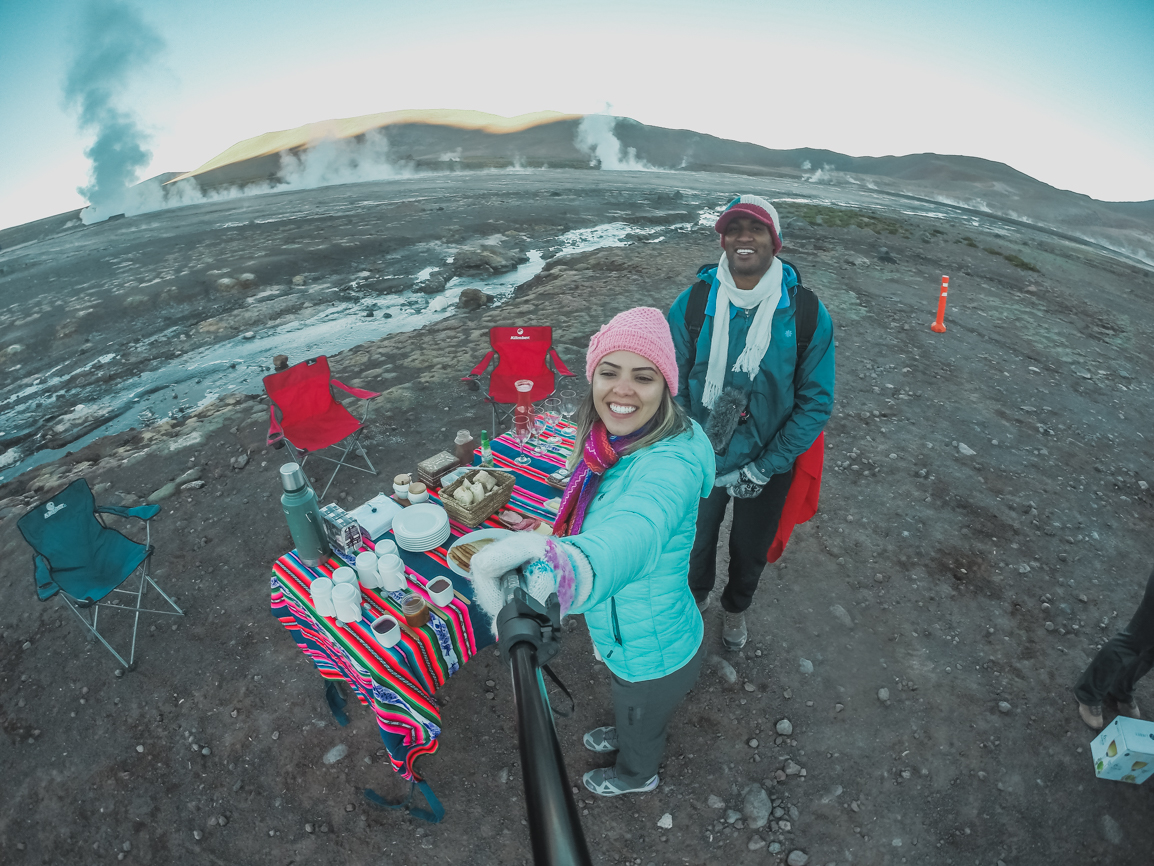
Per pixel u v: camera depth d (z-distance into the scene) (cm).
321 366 489
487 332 834
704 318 249
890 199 5453
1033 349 859
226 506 485
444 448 546
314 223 2231
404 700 239
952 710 316
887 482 500
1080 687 309
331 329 1108
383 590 260
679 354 261
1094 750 295
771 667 337
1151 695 323
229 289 1383
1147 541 453
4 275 2039
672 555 158
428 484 322
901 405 632
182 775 300
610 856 261
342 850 267
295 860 266
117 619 387
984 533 447
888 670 338
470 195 3019
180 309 1297
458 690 328
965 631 364
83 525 364
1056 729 308
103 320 1270
